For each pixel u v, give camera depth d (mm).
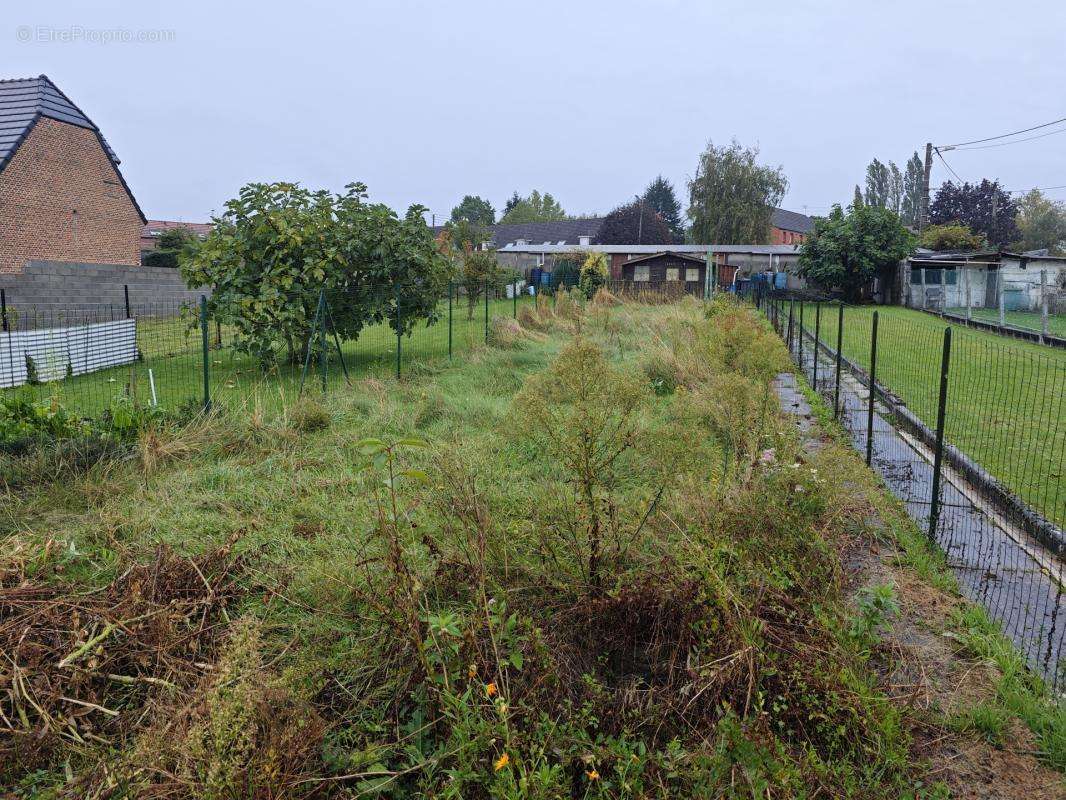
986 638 3299
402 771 2436
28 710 2729
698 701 2803
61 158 24625
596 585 3369
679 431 4980
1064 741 2633
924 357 12930
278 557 3986
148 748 2352
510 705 2609
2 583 3508
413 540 3900
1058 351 14914
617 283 32094
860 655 3006
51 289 17406
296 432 6781
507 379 9812
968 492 5613
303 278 10852
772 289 29672
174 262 35594
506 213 94312
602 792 2365
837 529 4188
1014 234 57031
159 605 3277
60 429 6410
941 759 2615
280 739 2371
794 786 2324
